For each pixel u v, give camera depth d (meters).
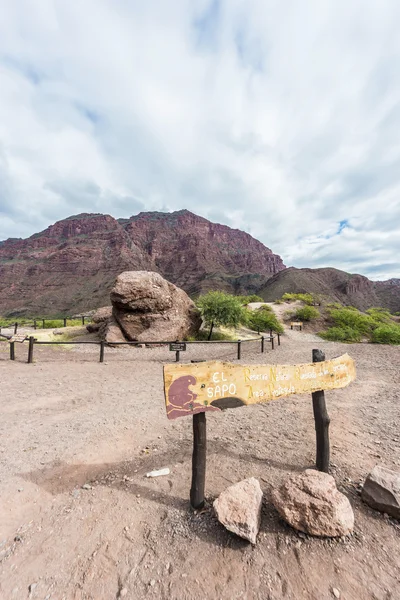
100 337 14.84
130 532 2.17
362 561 1.85
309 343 17.19
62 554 1.97
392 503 2.24
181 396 2.21
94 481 2.87
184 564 1.86
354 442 3.66
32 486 2.79
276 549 1.94
